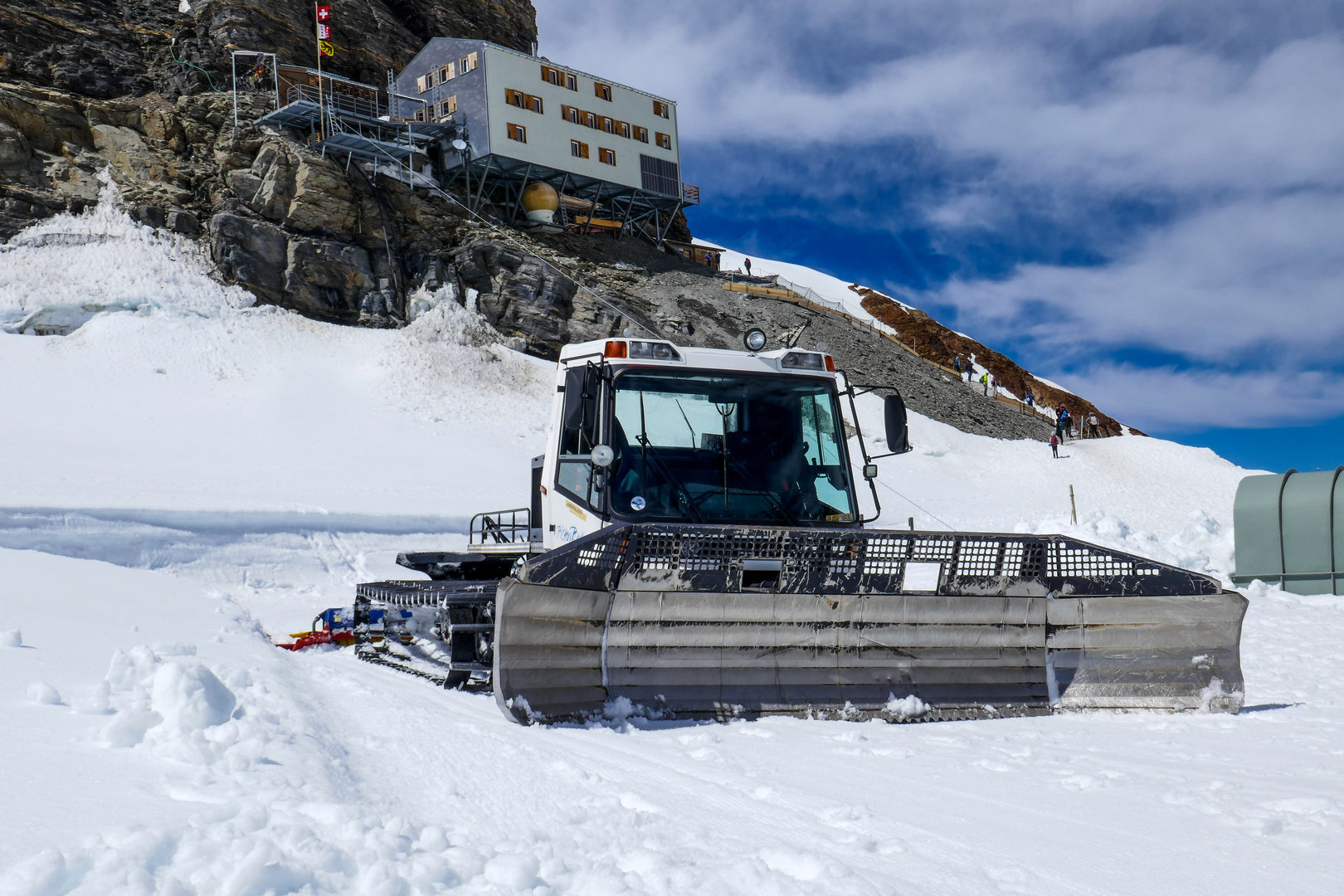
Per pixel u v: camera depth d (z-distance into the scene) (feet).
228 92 171.42
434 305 160.97
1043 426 211.41
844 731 18.33
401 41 219.82
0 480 63.41
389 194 170.50
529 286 171.63
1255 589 52.08
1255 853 10.57
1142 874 9.87
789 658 20.18
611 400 22.95
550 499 24.98
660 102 230.07
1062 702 21.03
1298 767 15.06
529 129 203.92
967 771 14.88
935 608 20.94
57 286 131.85
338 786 11.78
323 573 56.54
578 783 13.39
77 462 80.28
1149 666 21.35
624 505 22.31
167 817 9.13
